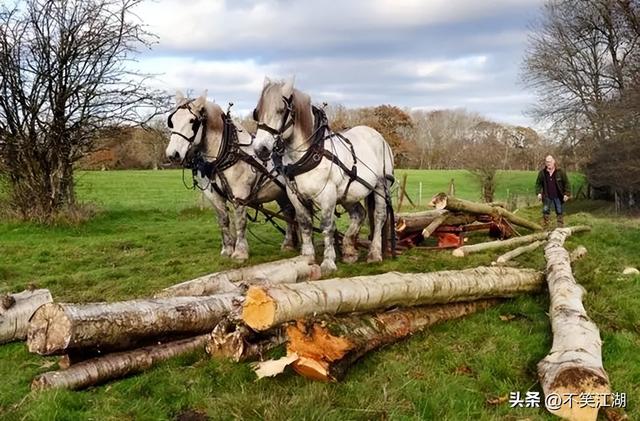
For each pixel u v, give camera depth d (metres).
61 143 16.08
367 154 8.77
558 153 33.62
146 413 4.06
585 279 7.46
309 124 7.88
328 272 8.27
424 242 11.71
